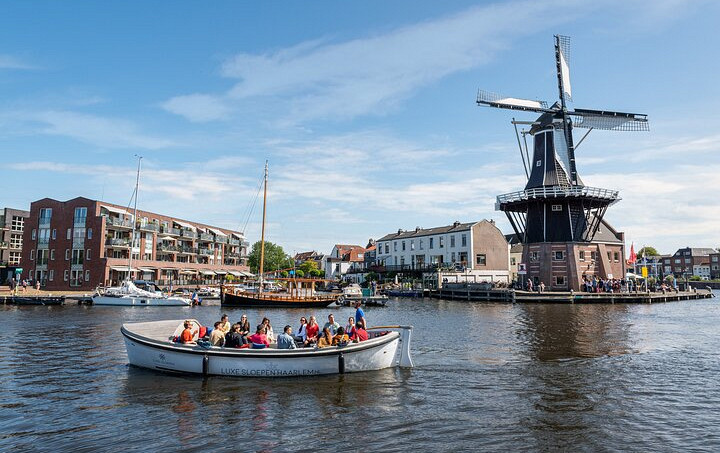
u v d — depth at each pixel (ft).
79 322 113.39
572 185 201.77
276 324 117.19
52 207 239.09
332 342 58.80
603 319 121.80
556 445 36.14
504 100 206.49
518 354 70.64
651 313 141.79
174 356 56.70
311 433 38.24
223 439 36.91
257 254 397.39
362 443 36.32
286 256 410.31
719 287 431.02
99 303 172.76
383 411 43.70
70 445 35.68
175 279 272.92
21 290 206.08
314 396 48.24
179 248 289.74
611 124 211.61
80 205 234.38
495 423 40.68
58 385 51.90
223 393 49.03
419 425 40.14
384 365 60.03
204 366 55.26
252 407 44.73
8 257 274.77
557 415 42.75
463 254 262.47
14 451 34.58
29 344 78.74
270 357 54.75
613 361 65.62
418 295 236.22
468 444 36.24
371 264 346.33
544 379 55.42
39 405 45.03
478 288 212.43
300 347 60.08
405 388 51.31
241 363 55.06
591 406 45.32
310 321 62.03
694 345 79.20
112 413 42.88
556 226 204.33
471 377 56.24
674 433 38.52
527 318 124.77
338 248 444.55
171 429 38.99
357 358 57.93
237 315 139.74
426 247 290.15
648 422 41.06
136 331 62.39
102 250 228.63
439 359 66.64
